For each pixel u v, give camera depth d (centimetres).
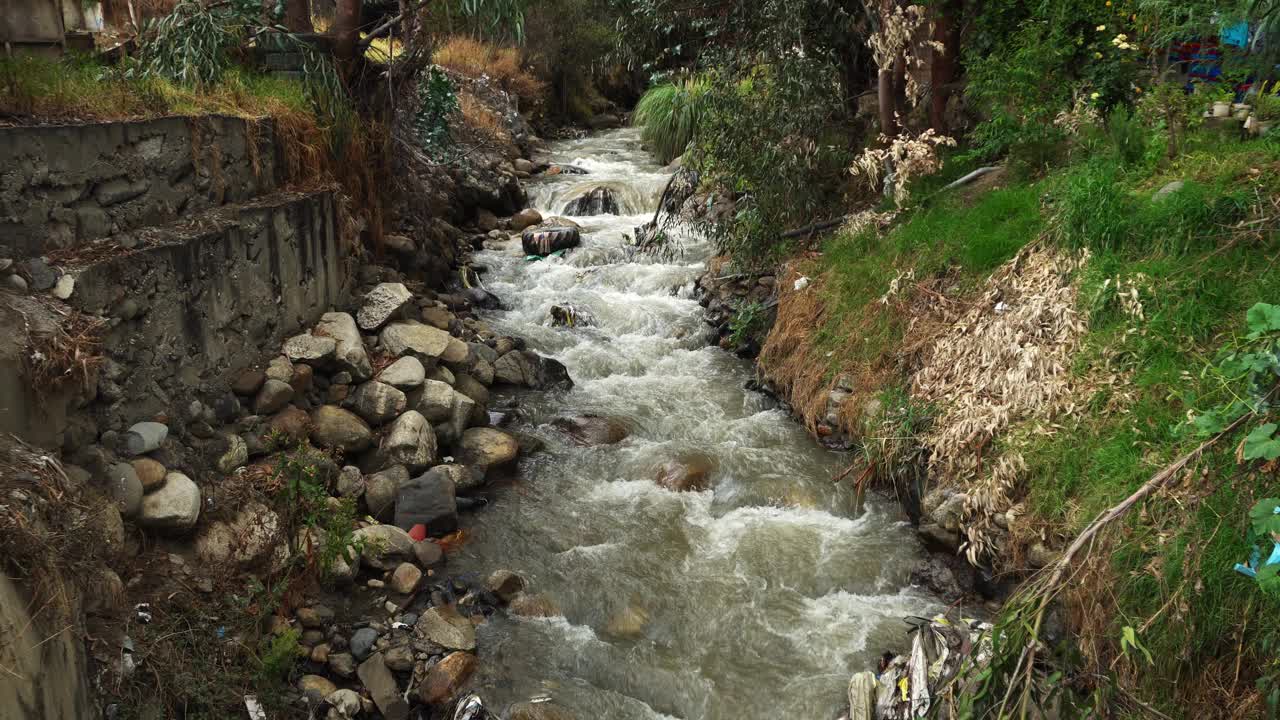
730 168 850
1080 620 396
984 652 361
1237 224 523
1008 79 782
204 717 354
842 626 472
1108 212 569
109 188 455
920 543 535
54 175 418
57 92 478
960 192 784
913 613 480
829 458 632
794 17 814
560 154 1592
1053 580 329
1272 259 492
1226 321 482
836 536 549
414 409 605
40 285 392
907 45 848
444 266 900
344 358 595
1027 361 539
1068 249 588
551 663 447
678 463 622
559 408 706
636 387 752
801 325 738
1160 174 614
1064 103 749
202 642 377
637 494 601
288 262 584
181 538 425
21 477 317
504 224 1142
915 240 714
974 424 530
